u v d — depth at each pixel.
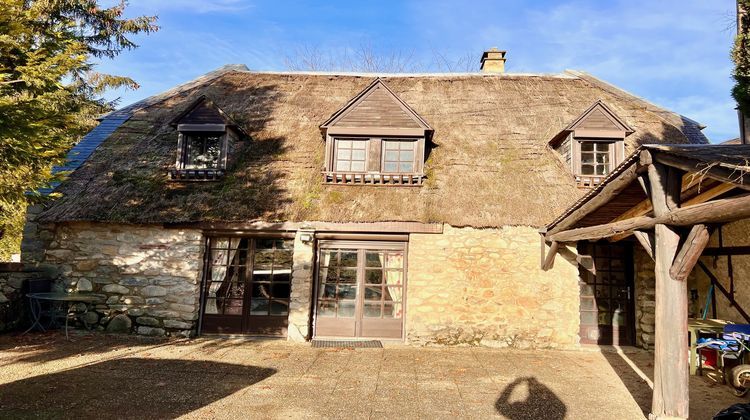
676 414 4.23
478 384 5.73
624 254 8.52
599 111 8.85
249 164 9.00
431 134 9.16
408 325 7.87
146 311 8.11
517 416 4.68
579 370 6.52
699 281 8.38
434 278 7.93
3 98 5.70
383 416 4.61
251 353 7.08
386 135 8.78
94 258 8.20
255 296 8.46
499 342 7.83
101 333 8.02
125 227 8.23
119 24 13.49
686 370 4.27
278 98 11.16
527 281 7.90
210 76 12.78
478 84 11.78
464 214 7.92
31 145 5.86
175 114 10.62
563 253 7.95
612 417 4.70
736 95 5.23
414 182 8.50
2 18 6.19
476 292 7.90
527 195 8.23
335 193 8.38
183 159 8.90
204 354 6.93
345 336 8.25
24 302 7.89
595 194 5.65
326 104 11.02
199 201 8.20
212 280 8.50
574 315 7.86
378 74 12.48
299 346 7.66
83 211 7.91
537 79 12.02
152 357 6.64
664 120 10.35
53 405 4.63
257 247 8.58
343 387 5.50
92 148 9.50
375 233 8.21
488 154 9.20
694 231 4.01
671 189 4.29
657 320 4.43
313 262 8.27
